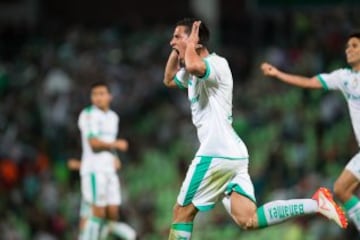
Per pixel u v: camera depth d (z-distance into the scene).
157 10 96.25
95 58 75.19
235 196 27.77
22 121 68.06
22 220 58.62
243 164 27.67
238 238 51.50
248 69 72.50
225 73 27.34
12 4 94.56
